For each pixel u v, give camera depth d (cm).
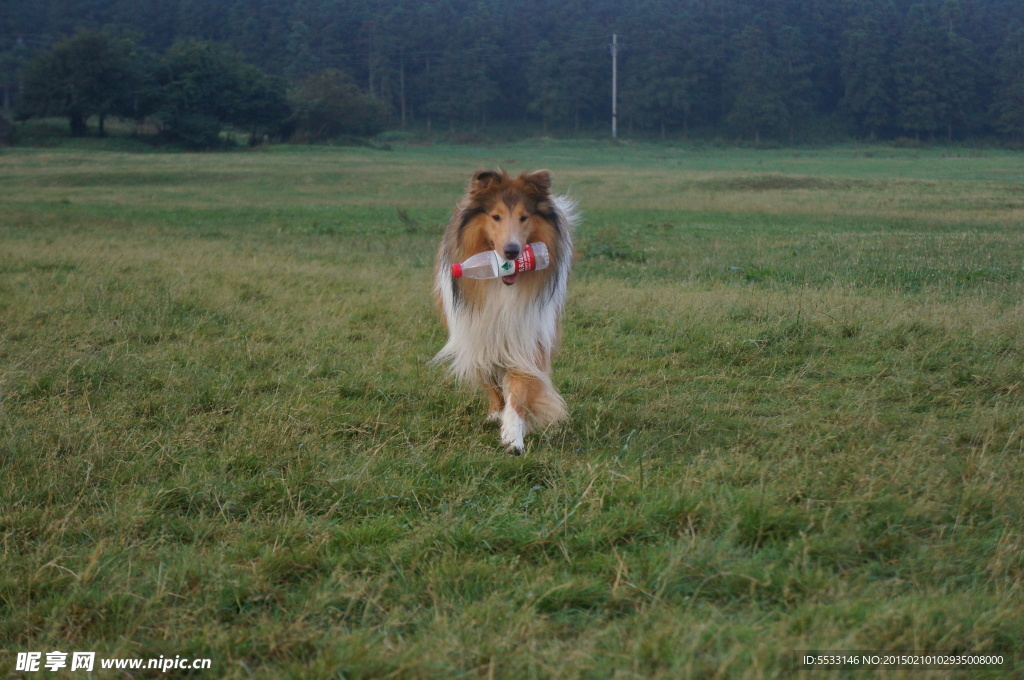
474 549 391
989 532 405
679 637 314
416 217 2311
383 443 522
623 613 346
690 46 10000
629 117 10188
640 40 10325
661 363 752
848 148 9331
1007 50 10062
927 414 597
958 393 642
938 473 468
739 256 1416
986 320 833
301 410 576
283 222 2173
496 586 364
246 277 1094
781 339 803
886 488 445
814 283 1141
